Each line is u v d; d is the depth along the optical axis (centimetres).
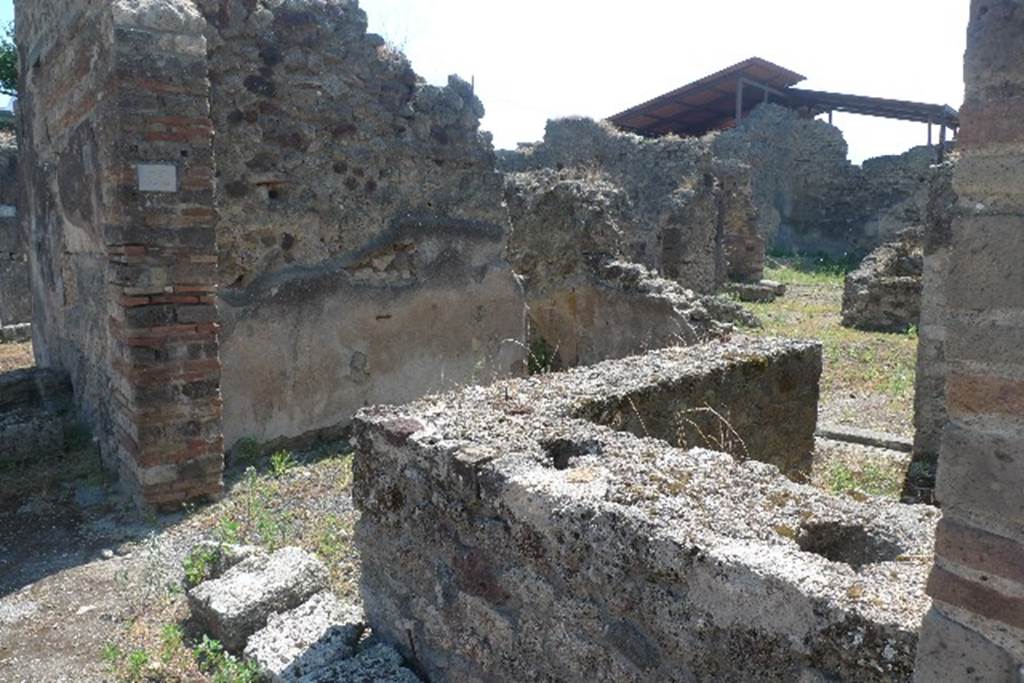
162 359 434
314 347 566
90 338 538
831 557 199
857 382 816
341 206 572
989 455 117
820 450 573
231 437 533
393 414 278
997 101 110
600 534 198
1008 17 108
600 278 827
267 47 529
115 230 430
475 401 303
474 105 639
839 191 2555
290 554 344
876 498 221
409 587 262
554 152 1759
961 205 118
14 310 1224
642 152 1622
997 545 117
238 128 521
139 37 411
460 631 242
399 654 265
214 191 449
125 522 433
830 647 155
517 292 678
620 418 325
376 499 270
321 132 558
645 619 190
